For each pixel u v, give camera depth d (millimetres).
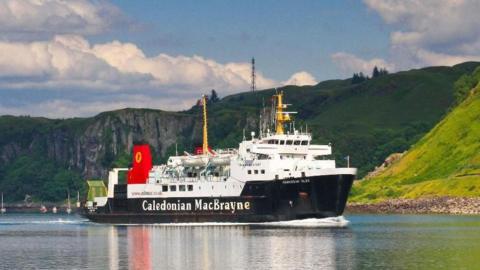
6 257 156500
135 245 171375
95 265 141500
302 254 149375
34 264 144500
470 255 146875
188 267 136375
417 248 158625
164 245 169375
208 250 158125
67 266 140875
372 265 134000
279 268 132750
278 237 179000
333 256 146125
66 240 193625
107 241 183875
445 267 130625
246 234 186375
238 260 142875
